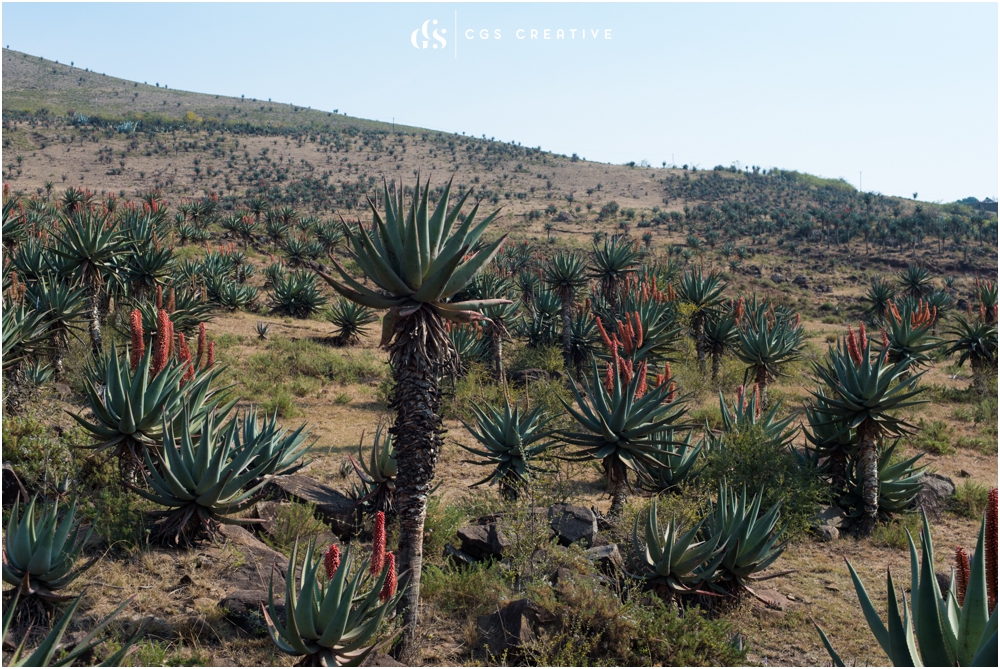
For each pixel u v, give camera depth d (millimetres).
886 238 103250
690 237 101188
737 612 8828
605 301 27469
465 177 191375
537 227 114312
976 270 85438
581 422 11805
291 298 35656
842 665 4742
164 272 22172
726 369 25391
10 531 6719
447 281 7023
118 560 7766
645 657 7328
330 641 6016
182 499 8406
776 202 165500
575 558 8461
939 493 13273
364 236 6758
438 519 10305
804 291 72562
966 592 4129
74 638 6230
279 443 11234
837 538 11969
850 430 13172
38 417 10805
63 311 16125
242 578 7836
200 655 6355
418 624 7539
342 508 10273
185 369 9875
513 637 7355
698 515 10281
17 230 24984
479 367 22797
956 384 27062
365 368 23969
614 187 189375
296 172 181875
